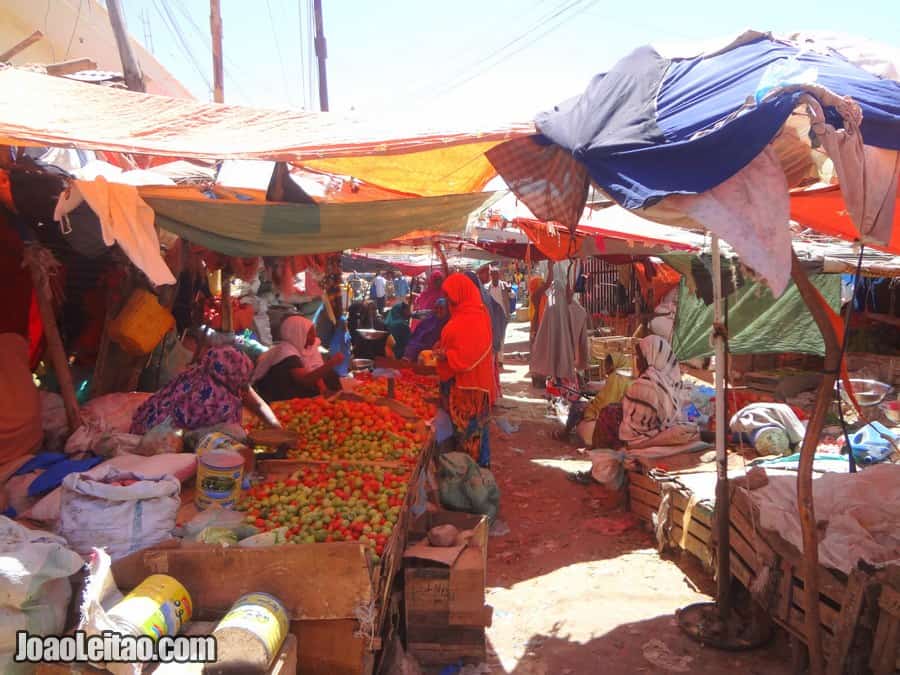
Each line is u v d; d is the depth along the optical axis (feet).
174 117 14.15
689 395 26.27
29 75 15.83
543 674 12.01
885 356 35.60
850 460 14.02
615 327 47.83
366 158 14.79
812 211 16.60
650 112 9.52
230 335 21.08
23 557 7.70
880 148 9.00
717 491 13.57
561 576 16.10
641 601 14.74
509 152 11.94
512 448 28.32
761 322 27.68
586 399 30.83
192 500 12.09
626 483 20.40
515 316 91.81
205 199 14.38
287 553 9.07
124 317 16.28
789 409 20.11
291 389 19.77
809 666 11.75
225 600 9.03
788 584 11.84
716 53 9.95
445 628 11.95
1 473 11.78
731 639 12.98
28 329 15.05
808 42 10.32
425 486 16.47
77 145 10.88
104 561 8.14
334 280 29.71
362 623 9.08
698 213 8.80
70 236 14.35
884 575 10.07
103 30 31.40
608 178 9.56
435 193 17.88
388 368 26.00
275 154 10.77
